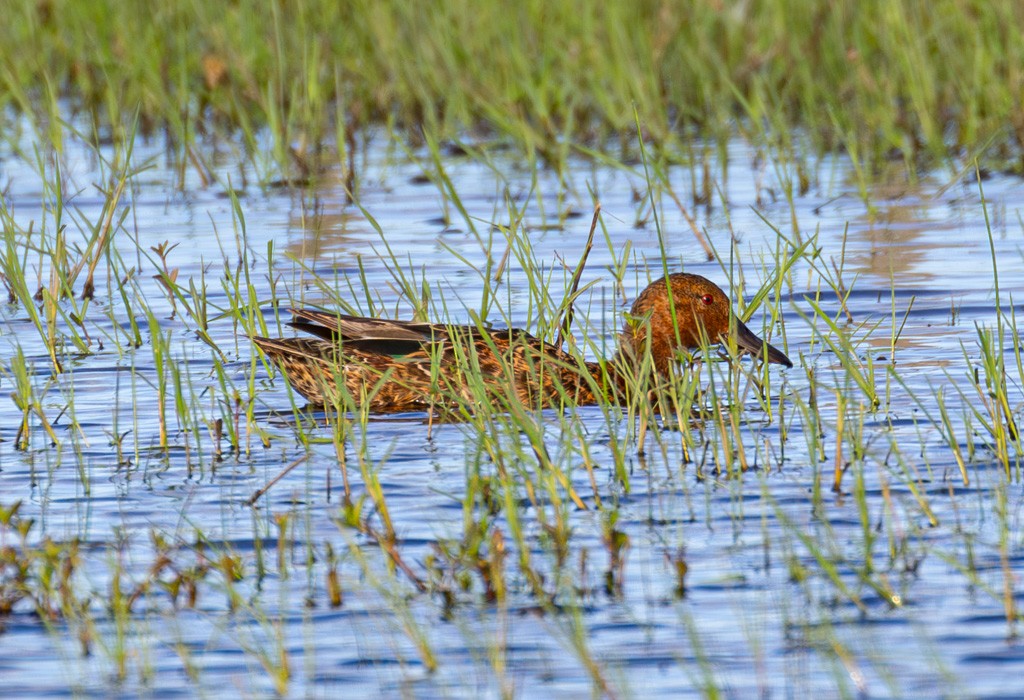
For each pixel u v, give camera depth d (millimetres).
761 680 7477
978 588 8469
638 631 8078
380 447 11633
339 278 17031
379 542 9055
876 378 13094
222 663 7852
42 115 25297
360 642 8062
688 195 21156
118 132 23922
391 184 22375
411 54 26156
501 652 7863
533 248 18266
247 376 13852
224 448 11641
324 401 12531
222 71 25547
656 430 10945
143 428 12180
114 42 27234
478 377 11680
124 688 7590
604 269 17219
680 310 14453
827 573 8734
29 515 9977
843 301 15086
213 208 20891
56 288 15766
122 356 14391
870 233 18703
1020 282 16219
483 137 25438
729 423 12094
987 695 7184
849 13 26734
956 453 10312
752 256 17172
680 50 26781
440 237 18984
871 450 11086
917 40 24516
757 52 26469
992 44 24453
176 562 9094
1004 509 9359
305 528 9695
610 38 26344
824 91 24484
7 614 8594
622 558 8922
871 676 7477
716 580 8703
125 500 10289
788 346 14453
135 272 17547
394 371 13125
